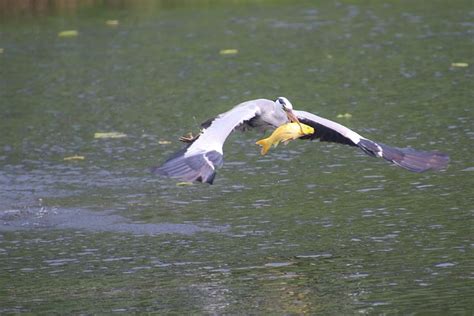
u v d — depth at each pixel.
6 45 29.34
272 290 12.50
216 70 25.53
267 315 11.68
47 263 14.12
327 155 18.98
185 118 21.58
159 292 12.64
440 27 28.98
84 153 19.81
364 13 31.58
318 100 22.36
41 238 15.30
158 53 27.56
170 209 16.38
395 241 14.12
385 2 33.19
